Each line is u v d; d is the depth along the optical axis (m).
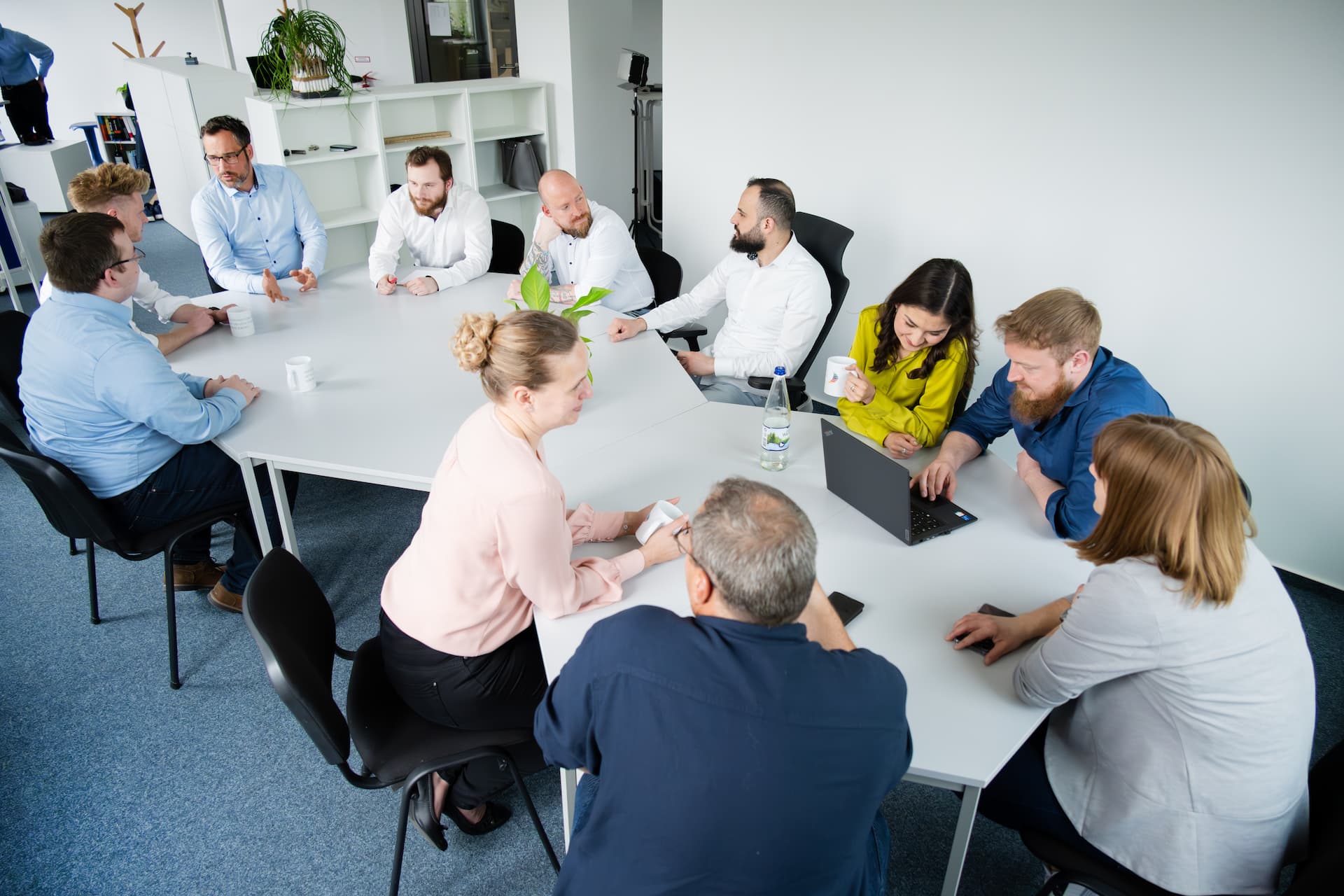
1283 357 2.52
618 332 2.84
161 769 2.01
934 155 3.14
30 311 4.80
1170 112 2.52
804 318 2.74
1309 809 1.27
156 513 2.20
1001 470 2.02
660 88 5.15
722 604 0.98
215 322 2.87
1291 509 2.65
